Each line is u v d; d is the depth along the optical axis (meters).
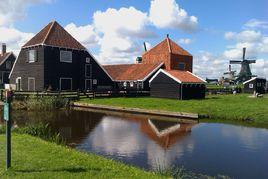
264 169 12.73
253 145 16.92
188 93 40.62
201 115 27.22
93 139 17.98
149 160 13.72
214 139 18.31
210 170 12.50
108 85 50.94
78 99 39.69
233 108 29.41
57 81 43.91
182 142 17.52
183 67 56.44
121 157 14.18
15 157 10.33
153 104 33.81
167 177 9.47
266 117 25.44
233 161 13.83
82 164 9.91
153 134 19.75
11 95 8.98
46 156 10.64
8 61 65.81
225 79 103.38
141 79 49.19
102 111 32.09
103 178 8.62
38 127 18.03
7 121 8.98
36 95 35.41
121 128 21.92
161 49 56.31
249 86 64.44
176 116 27.62
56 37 44.59
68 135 19.14
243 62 100.69
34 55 43.97
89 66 47.84
